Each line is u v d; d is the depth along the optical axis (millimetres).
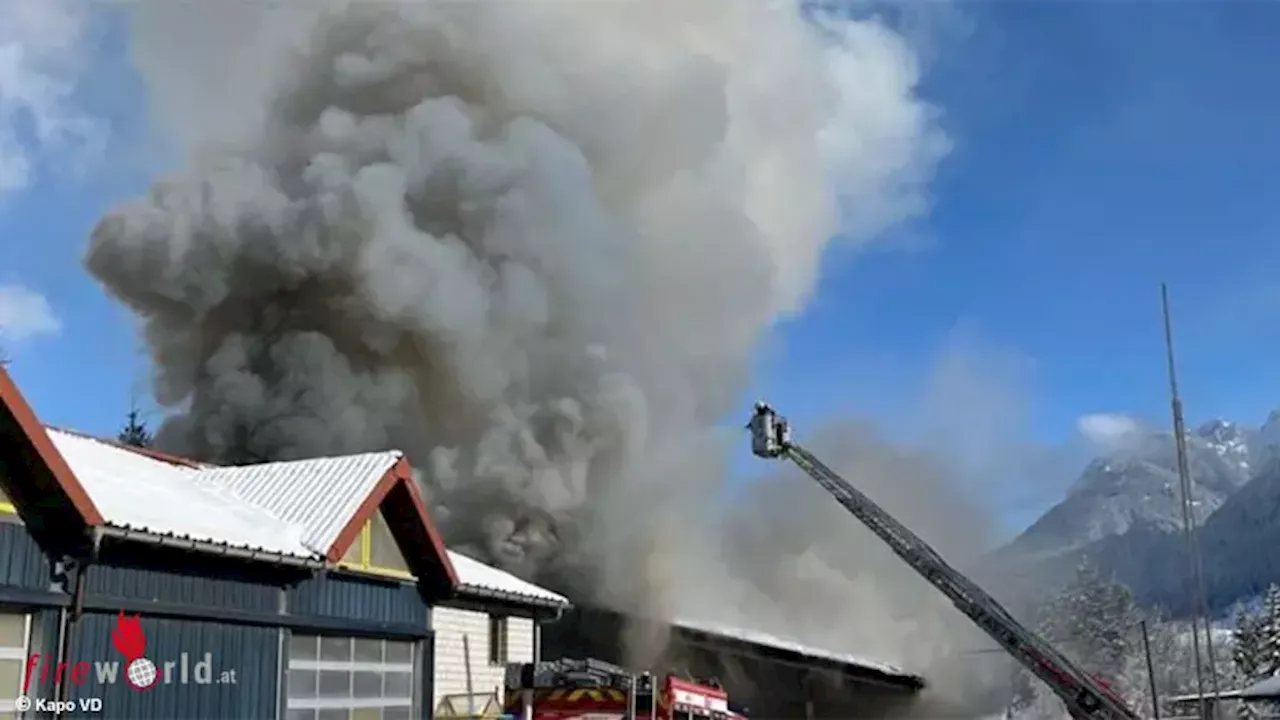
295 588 12727
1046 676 24781
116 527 10219
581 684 15664
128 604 10609
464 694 16406
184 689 11133
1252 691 21469
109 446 14320
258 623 12078
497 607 17406
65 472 9867
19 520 9836
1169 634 72062
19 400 9625
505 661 17438
